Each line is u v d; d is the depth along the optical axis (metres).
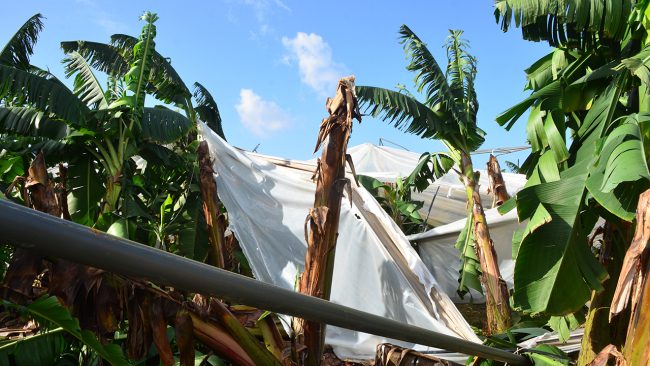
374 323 3.15
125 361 3.15
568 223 4.03
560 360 4.77
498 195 10.18
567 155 4.61
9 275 2.22
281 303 2.49
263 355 4.04
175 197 9.76
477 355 4.41
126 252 1.85
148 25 8.83
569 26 5.15
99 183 8.47
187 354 3.16
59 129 8.34
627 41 5.14
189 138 10.61
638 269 2.84
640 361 2.82
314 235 5.21
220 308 3.96
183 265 2.04
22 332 5.19
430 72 9.19
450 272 13.79
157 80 9.43
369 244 7.84
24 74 7.38
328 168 5.42
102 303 2.80
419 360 5.27
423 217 17.03
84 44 10.42
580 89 5.04
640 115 4.10
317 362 5.13
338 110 5.54
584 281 3.97
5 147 9.10
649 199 2.84
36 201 3.65
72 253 1.71
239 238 8.20
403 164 18.19
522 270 4.06
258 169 8.64
